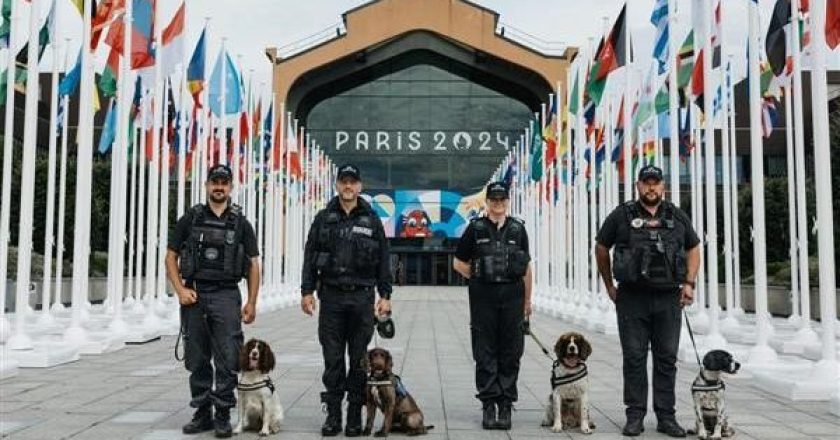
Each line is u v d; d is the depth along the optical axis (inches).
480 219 338.3
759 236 536.1
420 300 1609.3
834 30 474.9
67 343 588.4
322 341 314.8
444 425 335.9
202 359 315.0
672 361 318.7
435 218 2559.1
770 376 446.6
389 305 319.6
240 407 313.6
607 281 333.4
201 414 316.2
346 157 2583.7
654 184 317.1
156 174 826.2
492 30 2402.8
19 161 1419.8
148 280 810.2
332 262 312.3
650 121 897.5
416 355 609.9
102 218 1536.7
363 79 2593.5
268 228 1432.1
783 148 2194.9
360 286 313.3
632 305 320.8
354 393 313.3
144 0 735.1
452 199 2561.5
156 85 797.2
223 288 314.5
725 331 804.6
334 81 2529.5
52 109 764.6
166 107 876.0
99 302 1375.5
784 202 1514.5
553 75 2386.8
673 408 319.9
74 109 1728.6
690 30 708.7
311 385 447.8
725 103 901.8
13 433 311.7
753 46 541.3
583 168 1053.8
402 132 2593.5
